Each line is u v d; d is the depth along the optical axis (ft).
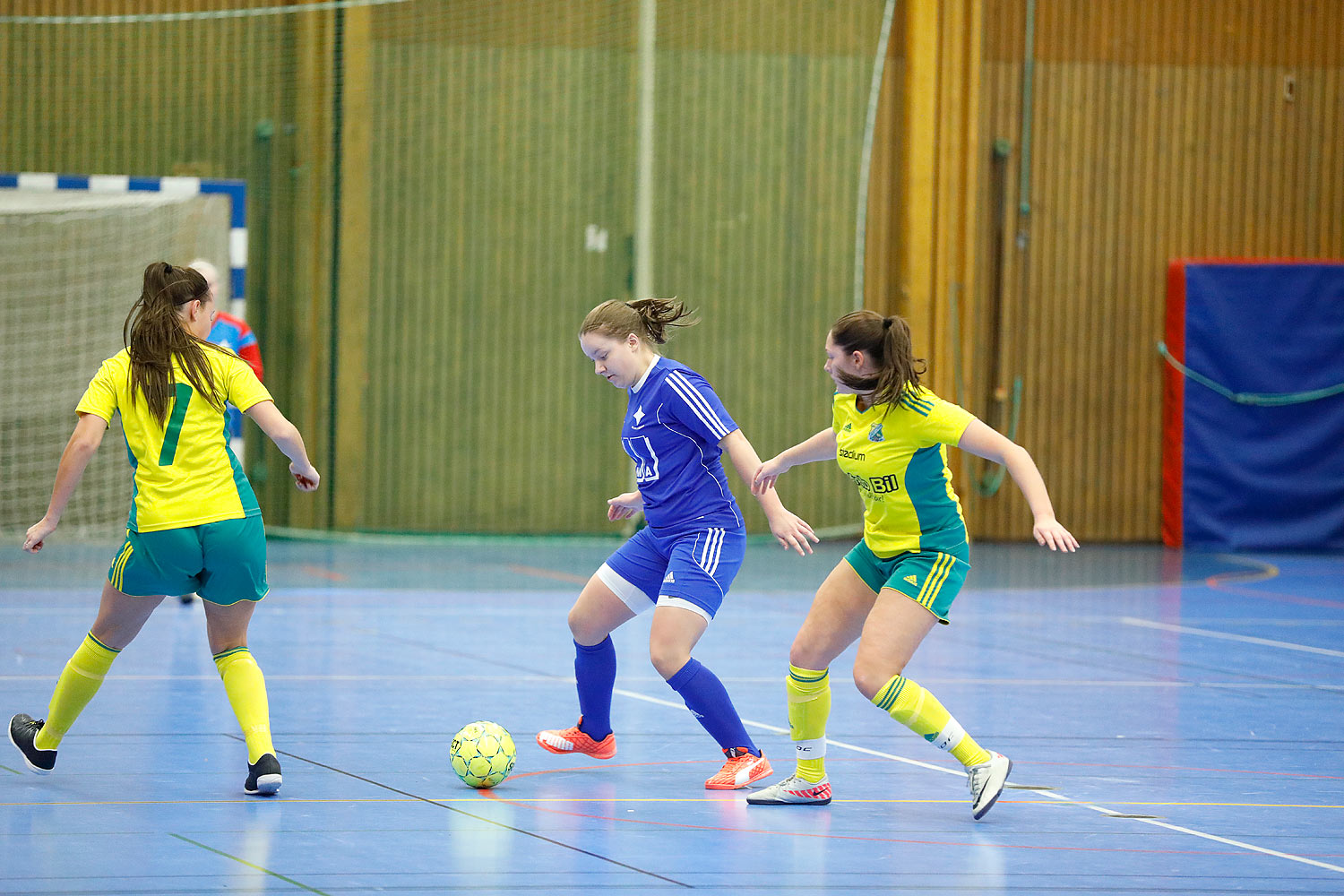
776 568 81.46
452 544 90.99
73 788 28.78
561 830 26.27
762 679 45.03
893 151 99.04
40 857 23.56
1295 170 102.12
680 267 96.99
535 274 95.20
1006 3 99.66
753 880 23.08
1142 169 101.24
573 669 45.80
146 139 90.27
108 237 84.79
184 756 31.89
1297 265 100.27
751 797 28.84
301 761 31.81
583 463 96.53
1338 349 100.63
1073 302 101.35
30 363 86.07
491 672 44.93
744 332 97.86
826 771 32.32
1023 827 27.30
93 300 85.35
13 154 88.94
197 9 90.58
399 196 93.20
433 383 94.48
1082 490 102.06
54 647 46.98
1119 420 102.06
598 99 94.94
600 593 31.27
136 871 22.79
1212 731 38.09
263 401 28.37
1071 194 100.89
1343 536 101.14
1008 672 47.60
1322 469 101.14
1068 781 31.76
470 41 93.35
